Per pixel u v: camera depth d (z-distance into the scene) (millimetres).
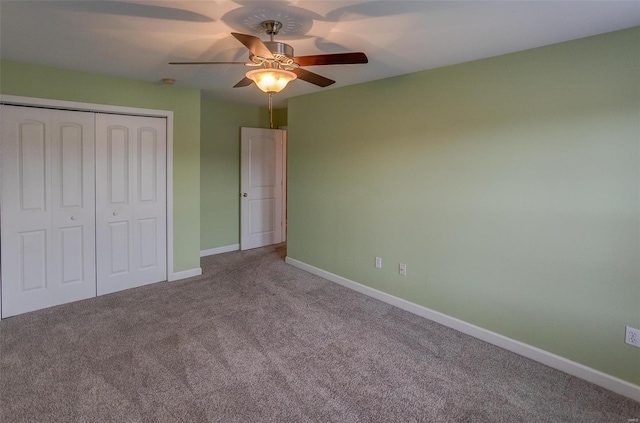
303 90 4145
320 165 4305
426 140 3170
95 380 2297
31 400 2096
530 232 2574
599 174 2254
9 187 3139
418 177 3262
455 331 3041
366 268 3836
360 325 3135
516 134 2598
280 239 6160
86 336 2861
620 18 1986
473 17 2027
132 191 3855
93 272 3656
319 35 2346
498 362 2574
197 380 2318
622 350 2234
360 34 2316
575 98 2318
